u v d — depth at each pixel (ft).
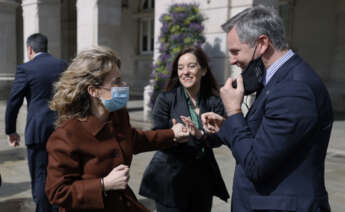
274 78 5.11
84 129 5.36
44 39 11.25
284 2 45.80
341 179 15.57
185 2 27.99
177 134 7.07
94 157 5.34
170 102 8.34
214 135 7.46
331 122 5.09
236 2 25.13
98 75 5.35
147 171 8.13
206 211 8.03
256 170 4.82
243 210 5.41
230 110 5.34
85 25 36.88
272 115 4.79
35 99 10.55
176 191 7.76
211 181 8.09
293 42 46.21
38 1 42.19
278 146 4.64
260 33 5.02
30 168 10.47
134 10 62.23
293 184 4.86
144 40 62.64
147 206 12.28
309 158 4.86
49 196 5.19
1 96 48.11
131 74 63.46
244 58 5.23
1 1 46.68
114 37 37.17
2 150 20.44
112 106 5.52
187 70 8.07
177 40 26.23
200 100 8.43
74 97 5.37
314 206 4.85
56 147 5.23
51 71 10.74
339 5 41.93
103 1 35.78
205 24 26.81
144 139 6.69
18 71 10.64
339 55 42.42
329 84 42.96
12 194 13.25
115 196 5.53
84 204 5.08
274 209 4.88
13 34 48.91
